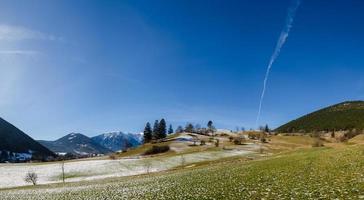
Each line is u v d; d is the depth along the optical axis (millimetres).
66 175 121062
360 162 35938
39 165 147750
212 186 35625
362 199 19500
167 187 41719
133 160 145375
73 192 55188
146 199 31812
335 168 35344
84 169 128875
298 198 22109
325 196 21578
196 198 28172
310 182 28688
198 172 64750
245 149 178125
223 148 179500
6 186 108188
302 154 62500
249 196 25391
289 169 40875
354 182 25516
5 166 146875
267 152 166875
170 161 140375
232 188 31531
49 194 56688
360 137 134875
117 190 47594
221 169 62000
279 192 25484
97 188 59094
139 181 64312
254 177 38219
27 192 69875
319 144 134750
